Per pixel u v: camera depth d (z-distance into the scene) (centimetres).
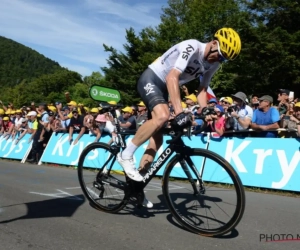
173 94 266
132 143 293
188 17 2542
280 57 1745
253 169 486
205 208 289
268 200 410
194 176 288
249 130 510
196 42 279
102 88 523
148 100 286
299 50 1786
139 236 268
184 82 304
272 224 307
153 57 2491
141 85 292
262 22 1880
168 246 248
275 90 1909
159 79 289
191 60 282
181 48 275
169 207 286
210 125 546
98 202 344
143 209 345
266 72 1864
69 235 270
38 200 386
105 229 284
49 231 279
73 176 581
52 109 884
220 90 2077
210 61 288
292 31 1916
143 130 285
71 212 334
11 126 941
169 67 285
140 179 296
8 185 483
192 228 276
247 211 352
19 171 647
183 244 252
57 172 636
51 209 346
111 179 329
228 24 2061
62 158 754
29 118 874
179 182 396
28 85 6738
